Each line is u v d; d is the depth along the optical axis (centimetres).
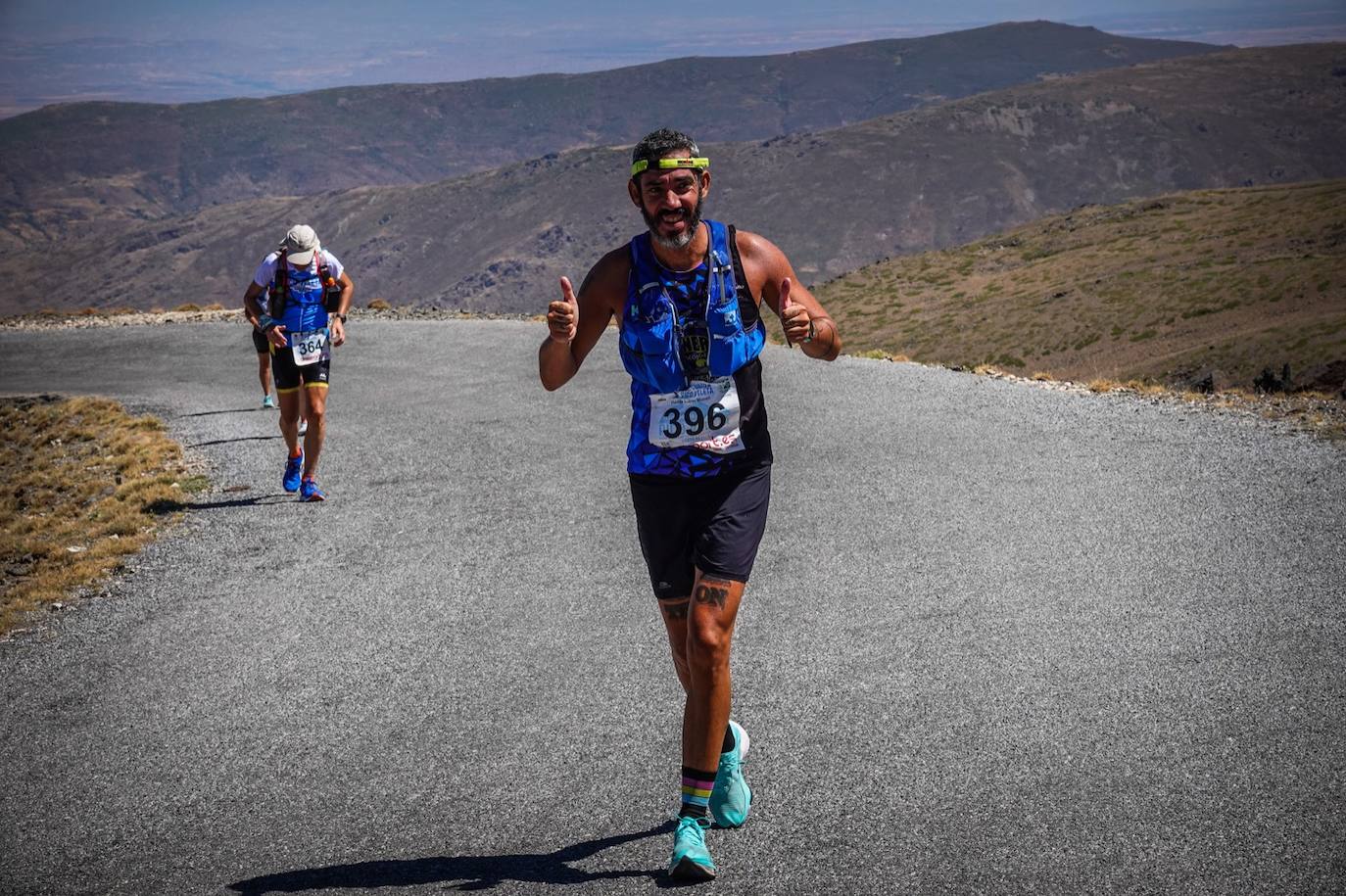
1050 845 347
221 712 509
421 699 509
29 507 1031
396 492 944
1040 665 497
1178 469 836
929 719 449
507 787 416
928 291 17350
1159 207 18962
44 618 667
